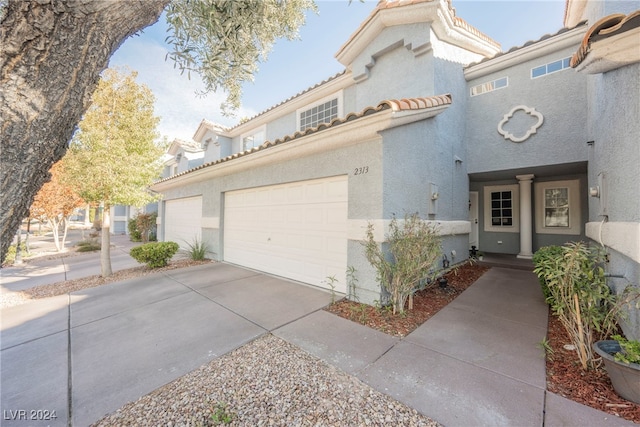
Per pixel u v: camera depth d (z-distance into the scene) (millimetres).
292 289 6047
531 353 3270
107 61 1774
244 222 8461
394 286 4598
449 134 7328
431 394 2600
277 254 7223
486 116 8086
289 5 3441
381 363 3145
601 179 4445
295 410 2457
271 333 3986
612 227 3713
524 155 7449
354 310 4734
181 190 12023
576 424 2168
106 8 1562
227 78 3236
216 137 14750
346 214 5504
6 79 1419
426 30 6551
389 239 4816
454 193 7602
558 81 6918
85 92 1696
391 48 7309
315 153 6020
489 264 8203
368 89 8055
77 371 3160
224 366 3182
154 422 2369
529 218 9016
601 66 3383
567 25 8367
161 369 3154
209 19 2617
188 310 4973
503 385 2695
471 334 3809
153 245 8734
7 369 3236
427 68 6602
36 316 4984
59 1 1432
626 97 3275
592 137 5715
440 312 4637
